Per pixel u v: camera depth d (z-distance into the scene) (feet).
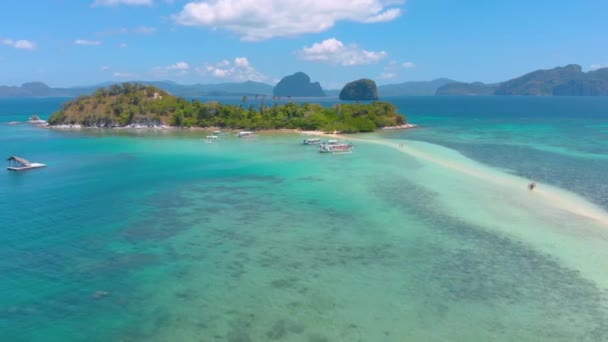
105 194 184.55
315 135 414.41
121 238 131.23
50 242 128.16
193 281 103.14
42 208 163.63
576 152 289.12
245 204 167.43
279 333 82.38
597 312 89.10
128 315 88.79
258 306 92.07
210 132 456.04
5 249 122.62
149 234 134.62
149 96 579.89
